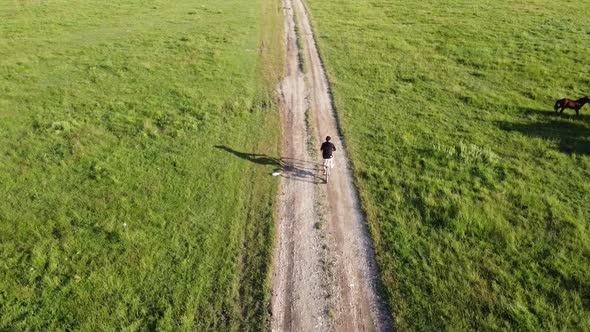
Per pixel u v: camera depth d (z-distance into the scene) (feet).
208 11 172.76
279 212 61.57
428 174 68.74
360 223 59.41
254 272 51.37
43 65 112.88
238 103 93.66
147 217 59.41
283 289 49.39
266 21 159.94
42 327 44.50
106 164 70.95
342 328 45.14
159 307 46.73
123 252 53.57
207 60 118.32
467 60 116.78
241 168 71.46
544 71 107.45
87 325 44.73
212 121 86.12
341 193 65.72
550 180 66.44
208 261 52.60
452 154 73.61
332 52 126.82
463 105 92.43
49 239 55.52
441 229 56.80
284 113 91.61
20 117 85.92
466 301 46.73
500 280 49.11
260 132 83.51
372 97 97.66
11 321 45.03
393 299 47.55
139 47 127.65
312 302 47.91
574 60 113.50
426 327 44.34
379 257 53.11
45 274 50.31
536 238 55.01
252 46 132.16
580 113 87.04
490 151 73.41
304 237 57.00
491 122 84.84
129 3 180.34
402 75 108.68
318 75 111.45
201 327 44.80
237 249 54.60
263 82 106.93
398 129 83.20
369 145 78.23
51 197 63.21
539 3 169.68
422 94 98.17
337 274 51.42
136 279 49.88
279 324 45.37
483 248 53.78
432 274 50.19
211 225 58.39
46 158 72.38
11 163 71.15
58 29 143.02
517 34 135.23
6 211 60.23
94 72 108.78
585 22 143.33
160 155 73.97
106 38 135.74
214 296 48.16
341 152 76.64
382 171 69.92
